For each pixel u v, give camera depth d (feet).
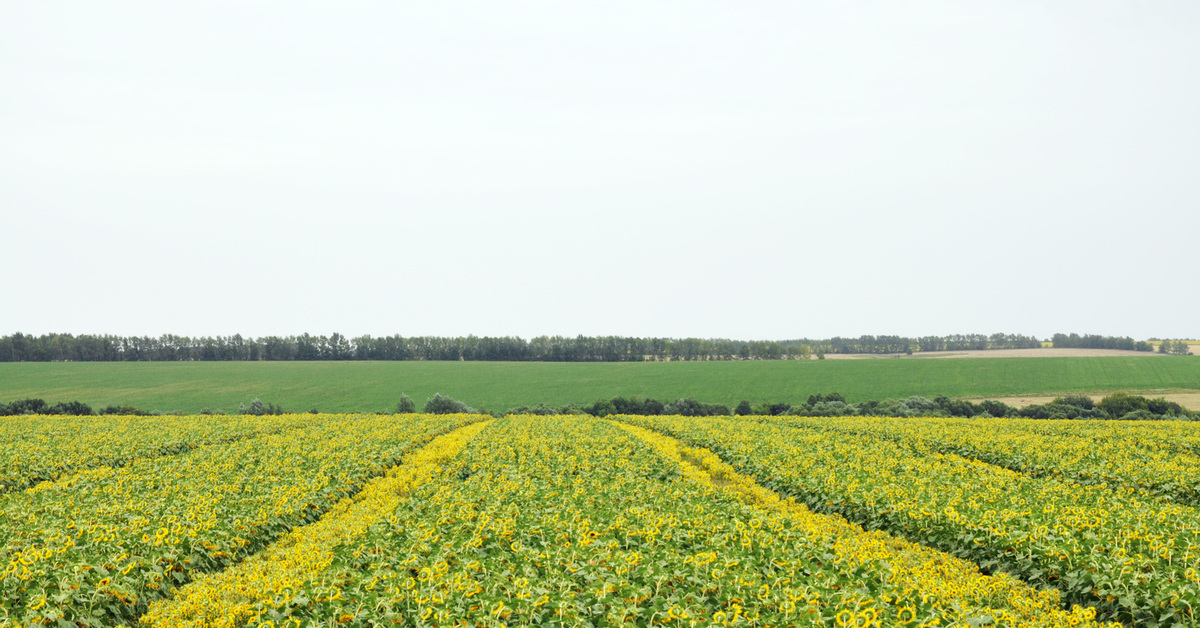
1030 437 102.94
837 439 103.24
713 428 123.85
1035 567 40.55
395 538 43.34
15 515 47.98
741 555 38.06
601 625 29.96
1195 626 30.17
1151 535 40.68
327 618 30.27
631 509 49.55
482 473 71.15
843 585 34.14
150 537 42.86
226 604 32.68
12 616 30.73
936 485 61.36
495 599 31.81
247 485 63.77
